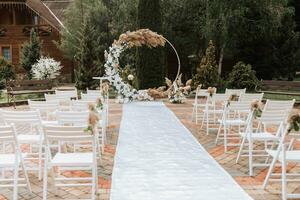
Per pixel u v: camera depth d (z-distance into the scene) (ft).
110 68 44.01
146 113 36.68
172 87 46.24
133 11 70.38
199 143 24.00
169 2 70.69
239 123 22.77
